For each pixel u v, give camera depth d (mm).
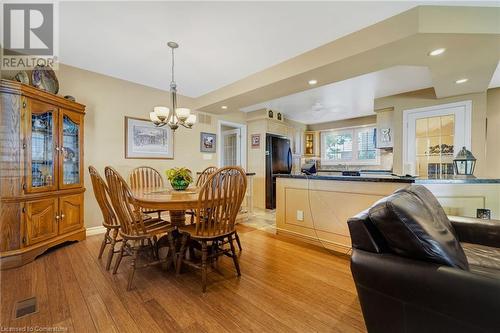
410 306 952
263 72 2992
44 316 1418
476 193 2307
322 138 6578
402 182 2162
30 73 2578
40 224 2312
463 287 828
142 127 3592
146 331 1304
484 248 1444
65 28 2107
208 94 3967
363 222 1128
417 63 2291
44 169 2430
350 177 2484
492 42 1886
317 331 1316
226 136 5820
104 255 2393
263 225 3688
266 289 1760
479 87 3031
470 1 1725
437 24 1764
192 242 2244
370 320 1085
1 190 2068
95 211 3119
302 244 2789
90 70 3053
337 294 1695
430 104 3668
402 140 3928
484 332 794
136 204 1836
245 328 1336
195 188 2709
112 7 1819
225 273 2021
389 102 4070
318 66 2402
